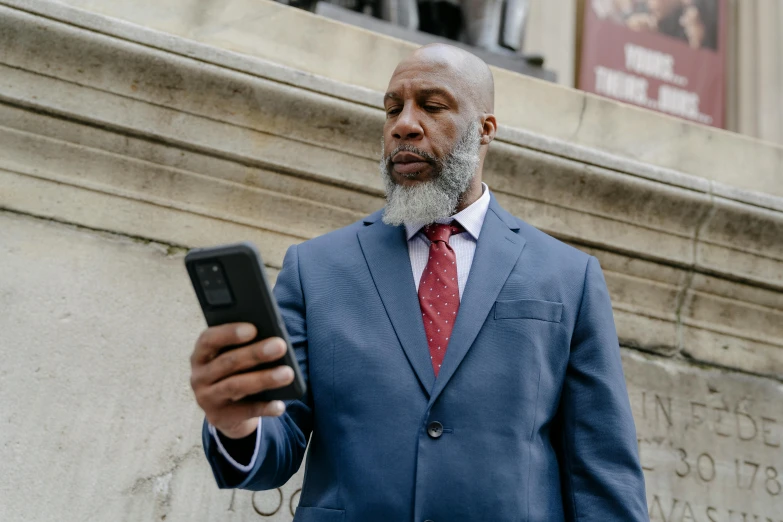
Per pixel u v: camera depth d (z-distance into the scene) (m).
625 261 2.72
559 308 1.47
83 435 2.03
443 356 1.40
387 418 1.33
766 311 2.85
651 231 2.75
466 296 1.45
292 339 1.46
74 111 2.23
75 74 2.25
